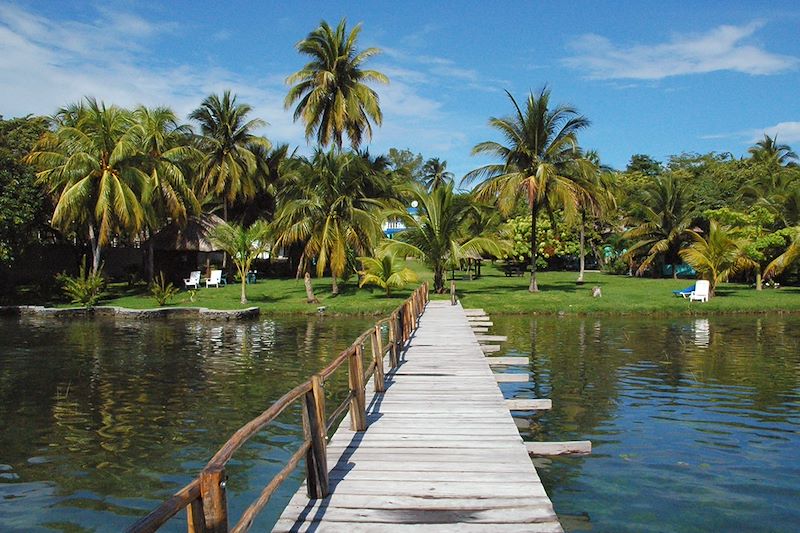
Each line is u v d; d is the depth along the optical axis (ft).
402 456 23.22
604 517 23.79
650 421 36.73
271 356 60.59
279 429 35.27
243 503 25.38
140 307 101.40
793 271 128.47
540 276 161.68
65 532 23.00
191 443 33.06
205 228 140.26
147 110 130.11
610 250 195.00
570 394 43.80
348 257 114.21
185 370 53.57
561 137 107.86
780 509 24.40
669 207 150.10
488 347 56.49
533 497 19.21
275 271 157.99
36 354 62.23
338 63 133.80
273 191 158.10
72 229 123.85
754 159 192.24
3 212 102.12
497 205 115.96
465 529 17.02
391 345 40.91
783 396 42.91
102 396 43.91
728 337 71.51
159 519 9.52
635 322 86.17
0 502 25.62
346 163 107.04
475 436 25.82
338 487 20.12
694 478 27.66
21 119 135.74
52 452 31.71
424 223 109.29
